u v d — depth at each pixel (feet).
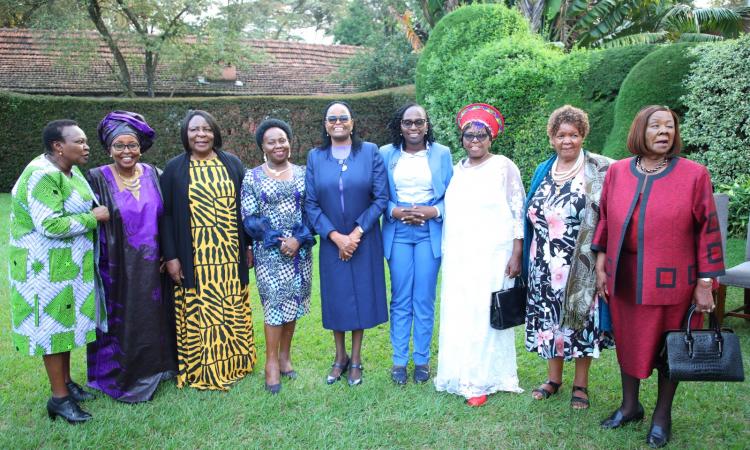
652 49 25.14
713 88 22.35
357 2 66.59
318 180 11.47
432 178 11.50
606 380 11.69
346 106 11.48
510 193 10.82
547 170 10.49
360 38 65.00
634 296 9.00
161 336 11.44
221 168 11.59
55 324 9.84
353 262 11.50
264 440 9.68
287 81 56.29
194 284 11.38
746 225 21.89
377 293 11.71
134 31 45.29
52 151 9.99
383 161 11.75
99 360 11.25
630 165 9.25
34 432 9.90
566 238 10.01
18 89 46.01
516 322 10.68
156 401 11.09
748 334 13.70
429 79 33.45
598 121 26.78
